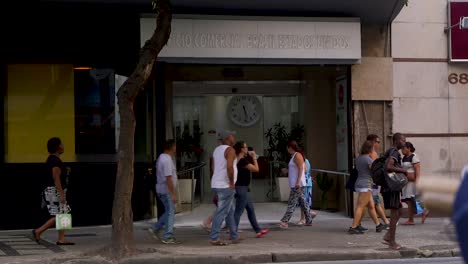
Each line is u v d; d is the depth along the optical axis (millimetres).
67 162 13648
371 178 12047
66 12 13383
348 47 14125
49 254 10469
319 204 16500
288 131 17484
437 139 15062
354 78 14727
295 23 13914
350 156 14758
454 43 15039
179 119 17109
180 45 13477
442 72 15117
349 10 14148
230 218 11516
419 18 15039
